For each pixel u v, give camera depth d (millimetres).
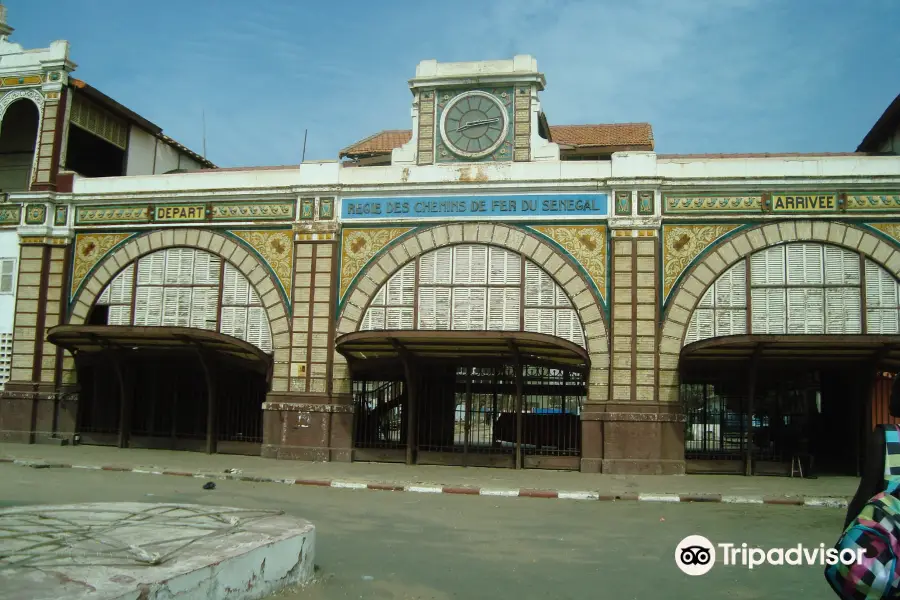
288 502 12766
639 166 18609
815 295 17859
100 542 6516
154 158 25984
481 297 18969
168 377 21031
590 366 18141
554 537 10172
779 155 20453
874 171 17938
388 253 19406
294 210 20016
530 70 19516
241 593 6355
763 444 18484
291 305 19750
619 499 14008
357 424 19484
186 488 14094
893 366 18094
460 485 15023
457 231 19156
